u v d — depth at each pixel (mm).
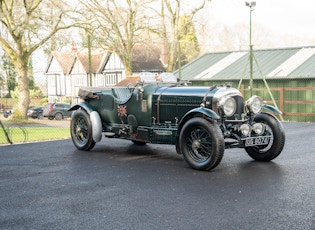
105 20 22391
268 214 4258
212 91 6984
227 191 5215
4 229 3969
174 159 7605
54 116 31766
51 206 4691
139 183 5727
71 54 54188
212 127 6383
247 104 7113
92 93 8680
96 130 8430
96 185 5652
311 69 18797
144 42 26062
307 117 18531
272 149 7141
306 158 7516
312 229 3812
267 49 22906
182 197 4969
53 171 6633
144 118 7883
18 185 5719
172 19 27844
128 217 4254
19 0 21969
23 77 23688
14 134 13062
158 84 8086
